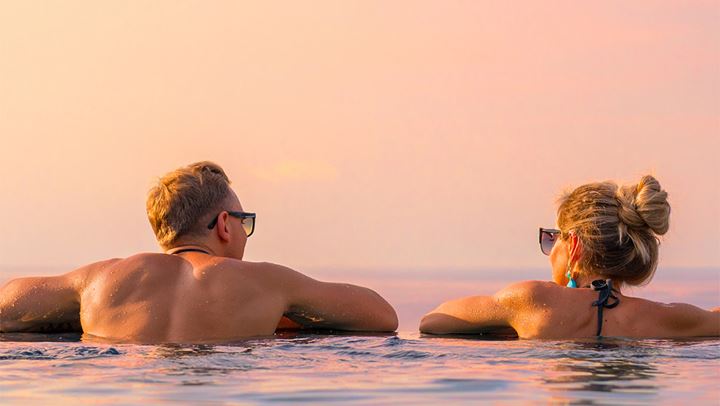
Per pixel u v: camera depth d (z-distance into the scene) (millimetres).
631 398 3199
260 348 4414
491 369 3832
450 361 4031
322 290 5262
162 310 4871
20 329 5156
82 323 5020
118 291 4969
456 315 5207
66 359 4039
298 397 3207
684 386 3424
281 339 4820
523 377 3631
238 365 3912
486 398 3207
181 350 4332
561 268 5164
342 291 5320
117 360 4016
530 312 5027
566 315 4961
